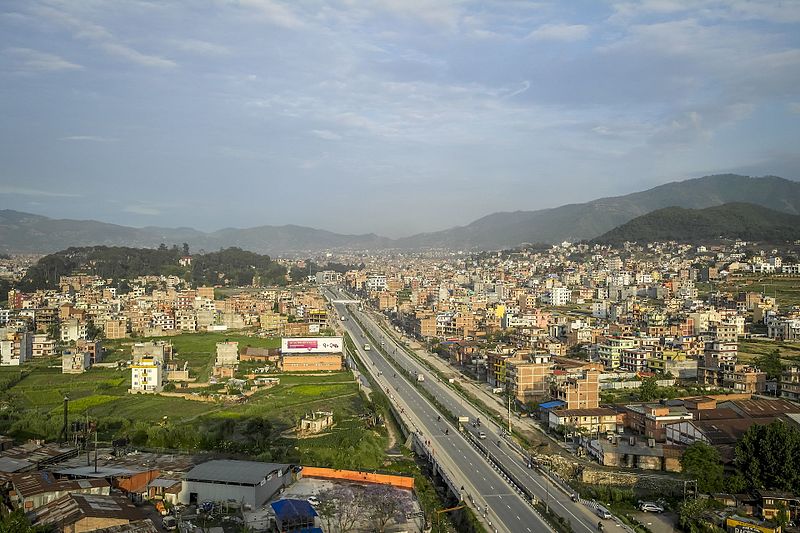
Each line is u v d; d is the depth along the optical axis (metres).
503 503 173.62
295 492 183.38
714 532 154.88
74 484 169.75
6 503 165.38
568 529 155.50
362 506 167.00
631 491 183.75
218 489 173.75
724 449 198.50
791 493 168.88
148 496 175.50
